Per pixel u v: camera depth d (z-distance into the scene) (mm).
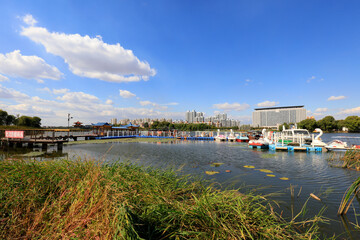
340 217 4734
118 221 2162
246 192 6570
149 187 4332
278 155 16953
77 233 2240
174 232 2533
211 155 16859
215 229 2695
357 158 11211
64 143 28188
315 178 8695
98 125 41938
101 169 4520
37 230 2549
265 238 2893
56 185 3617
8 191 3307
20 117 77562
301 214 4863
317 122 103438
